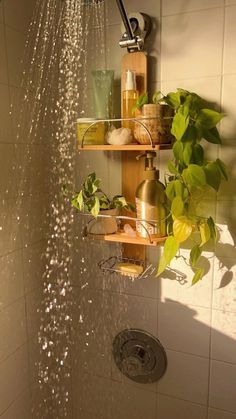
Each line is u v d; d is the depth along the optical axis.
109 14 0.92
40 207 1.08
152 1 0.87
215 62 0.84
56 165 1.07
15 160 0.94
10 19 0.88
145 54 0.89
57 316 1.16
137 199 0.86
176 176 0.82
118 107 0.95
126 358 1.10
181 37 0.86
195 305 0.99
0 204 0.90
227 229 0.91
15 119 0.93
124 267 0.98
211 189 0.89
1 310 0.94
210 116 0.78
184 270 0.97
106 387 1.16
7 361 0.98
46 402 1.19
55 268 1.13
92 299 1.11
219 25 0.82
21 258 1.00
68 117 1.02
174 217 0.80
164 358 1.05
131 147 0.82
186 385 1.04
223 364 0.99
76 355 1.18
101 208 0.90
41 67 0.99
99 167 1.02
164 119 0.80
